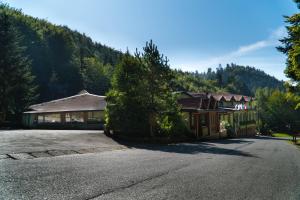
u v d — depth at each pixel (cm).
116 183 852
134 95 2558
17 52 5022
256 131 7506
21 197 682
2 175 873
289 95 2462
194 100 3791
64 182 833
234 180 977
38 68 8531
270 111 9231
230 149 2134
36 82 7925
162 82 2619
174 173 1045
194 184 891
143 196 737
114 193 751
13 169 966
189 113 3588
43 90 7975
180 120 2986
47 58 8875
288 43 2309
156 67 2598
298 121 8969
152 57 2608
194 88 13750
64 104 4681
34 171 954
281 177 1066
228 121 5500
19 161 1129
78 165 1111
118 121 2541
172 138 2780
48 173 936
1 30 4903
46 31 10531
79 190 761
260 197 784
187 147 2186
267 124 9144
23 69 4959
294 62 1920
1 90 4725
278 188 891
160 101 2645
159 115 2683
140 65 2598
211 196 769
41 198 682
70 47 10638
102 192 754
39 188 761
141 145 2189
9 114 4916
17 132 2612
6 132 2594
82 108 4306
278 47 2350
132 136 2558
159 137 2592
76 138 2189
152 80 2600
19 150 1373
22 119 4800
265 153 1931
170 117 2888
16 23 8569
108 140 2312
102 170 1034
